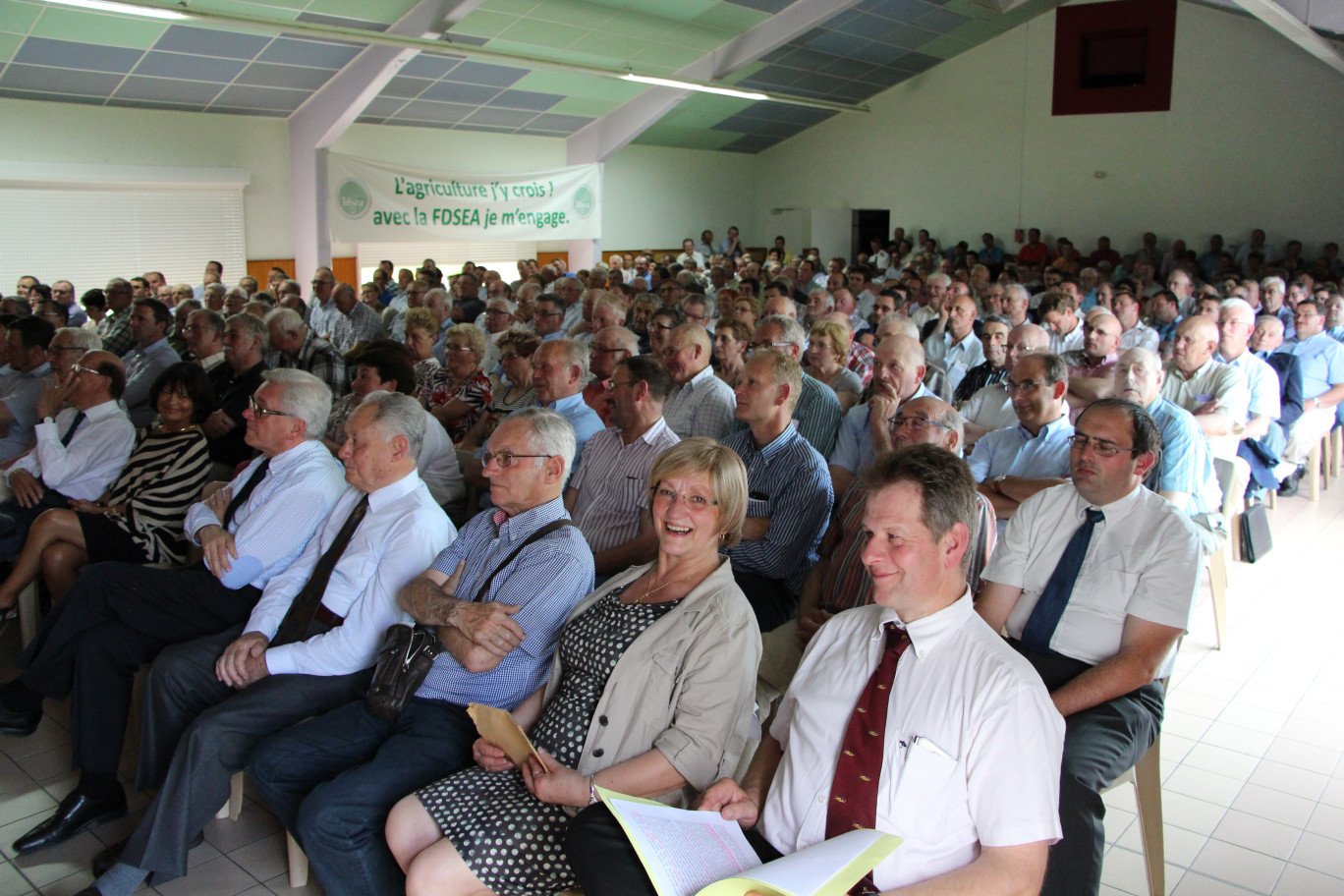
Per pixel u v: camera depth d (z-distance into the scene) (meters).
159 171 9.86
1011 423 3.89
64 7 7.45
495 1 8.71
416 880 1.79
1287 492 5.55
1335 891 2.22
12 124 9.07
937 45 12.88
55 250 9.46
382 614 2.37
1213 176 12.02
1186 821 2.50
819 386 3.60
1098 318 4.43
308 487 2.70
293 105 10.38
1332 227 11.33
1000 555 2.36
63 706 3.19
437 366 4.92
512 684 2.14
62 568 3.16
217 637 2.51
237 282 10.73
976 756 1.44
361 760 2.16
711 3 9.56
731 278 10.69
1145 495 2.22
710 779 1.82
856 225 15.41
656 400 2.90
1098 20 12.46
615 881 1.55
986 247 13.55
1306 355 5.54
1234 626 3.73
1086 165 12.93
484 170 12.45
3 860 2.38
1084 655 2.21
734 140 15.18
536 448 2.22
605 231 14.43
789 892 1.30
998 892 1.38
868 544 1.53
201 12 7.32
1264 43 11.45
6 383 4.53
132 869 2.18
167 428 3.31
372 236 10.80
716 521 1.92
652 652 1.87
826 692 1.63
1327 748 2.85
